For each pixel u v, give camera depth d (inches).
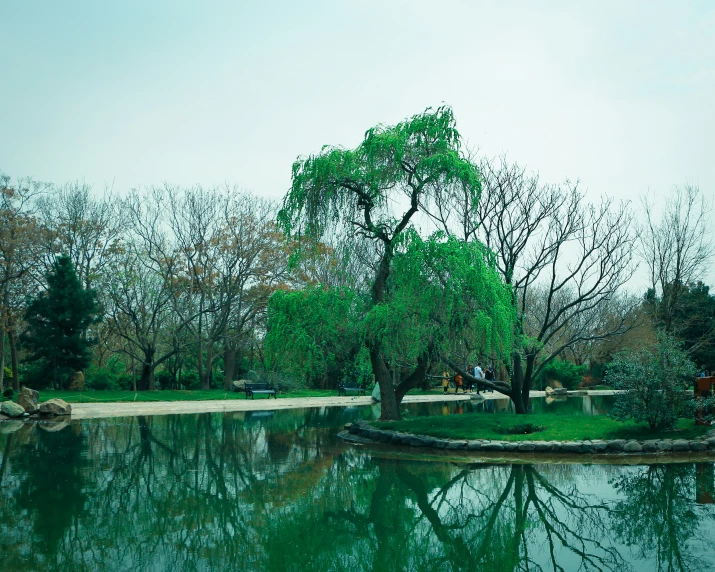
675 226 937.5
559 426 631.8
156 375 1788.9
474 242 677.9
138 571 262.7
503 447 582.6
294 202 714.8
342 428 845.8
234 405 1284.4
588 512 376.2
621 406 604.1
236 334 1734.7
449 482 462.3
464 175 667.4
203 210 1640.0
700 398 602.2
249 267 1643.7
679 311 1300.4
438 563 285.1
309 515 369.7
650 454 551.5
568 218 844.6
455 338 661.3
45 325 1418.6
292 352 719.1
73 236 1596.9
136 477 472.7
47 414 987.3
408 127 702.5
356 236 748.6
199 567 271.0
